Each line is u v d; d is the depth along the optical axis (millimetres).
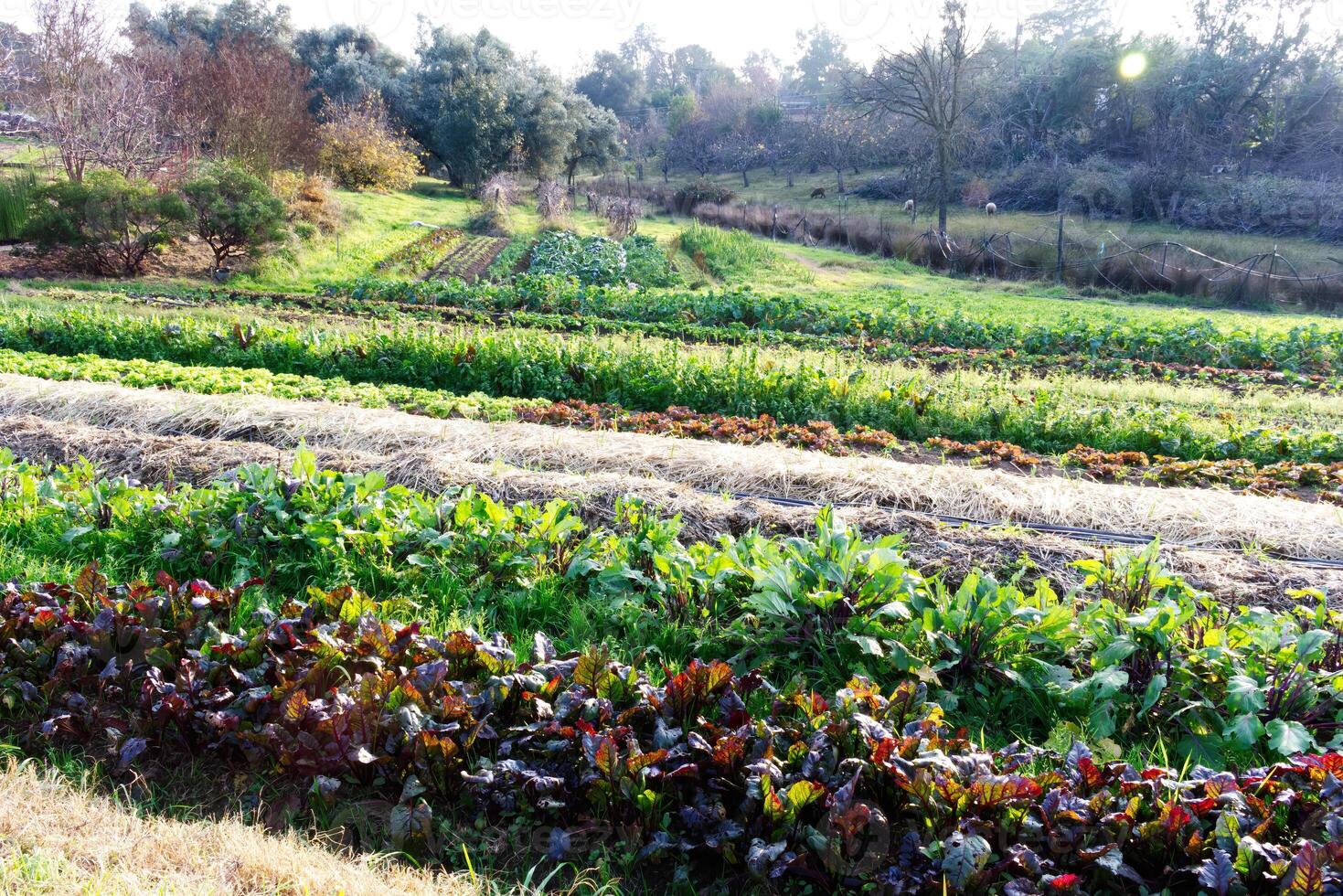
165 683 4160
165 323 14461
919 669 4578
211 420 9094
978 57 53312
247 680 4238
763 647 5023
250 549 5969
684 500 6859
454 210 40250
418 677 4109
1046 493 7629
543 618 5512
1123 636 4570
